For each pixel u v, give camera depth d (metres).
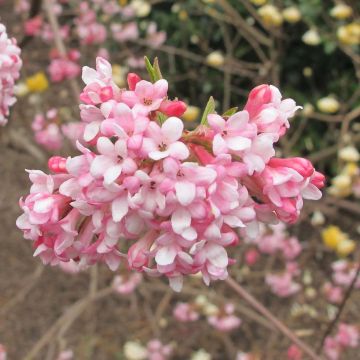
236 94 0.69
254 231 0.16
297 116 0.64
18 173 0.68
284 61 0.64
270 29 0.56
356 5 0.61
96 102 0.15
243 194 0.15
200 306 0.51
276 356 0.54
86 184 0.14
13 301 0.53
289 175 0.15
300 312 0.55
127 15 0.65
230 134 0.15
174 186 0.14
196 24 0.68
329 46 0.60
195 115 0.49
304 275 0.60
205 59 0.63
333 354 0.50
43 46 0.78
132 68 0.73
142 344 0.54
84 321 0.56
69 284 0.59
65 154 0.57
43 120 0.52
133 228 0.15
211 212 0.14
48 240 0.16
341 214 0.65
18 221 0.16
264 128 0.16
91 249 0.16
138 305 0.57
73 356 0.53
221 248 0.15
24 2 0.68
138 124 0.14
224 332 0.53
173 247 0.15
